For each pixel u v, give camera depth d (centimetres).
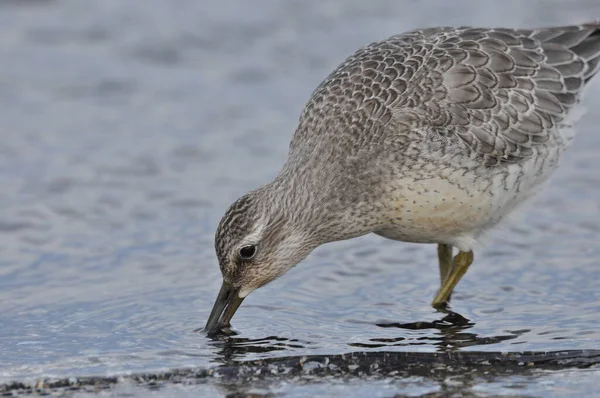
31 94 2364
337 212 1560
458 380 1340
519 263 1711
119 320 1540
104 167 2061
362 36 2586
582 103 1667
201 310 1575
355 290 1652
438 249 1694
